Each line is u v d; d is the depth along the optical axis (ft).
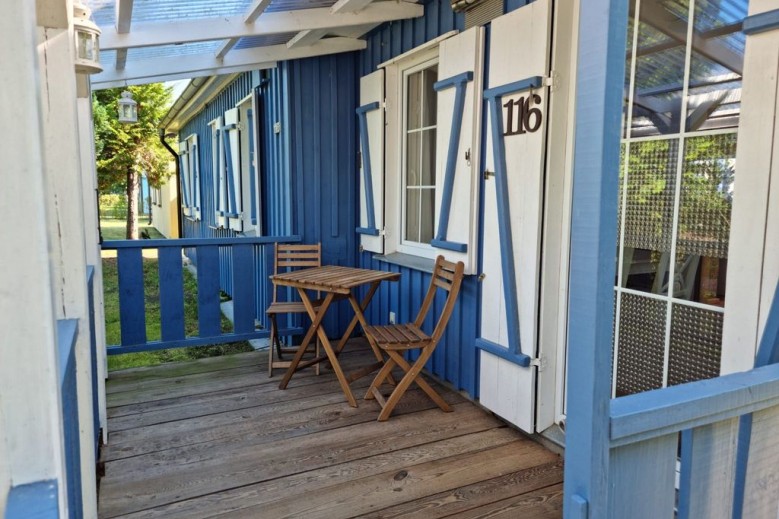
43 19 5.46
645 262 7.27
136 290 12.72
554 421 9.25
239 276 13.94
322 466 8.38
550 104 8.55
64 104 5.60
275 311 12.30
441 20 11.42
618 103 3.28
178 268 13.16
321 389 11.67
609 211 3.32
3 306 2.53
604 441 3.41
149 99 43.70
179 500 7.45
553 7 8.34
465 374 11.02
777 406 4.27
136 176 46.65
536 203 8.77
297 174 14.92
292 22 11.40
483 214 10.15
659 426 3.57
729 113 6.15
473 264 10.37
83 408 6.03
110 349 12.56
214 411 10.46
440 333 10.10
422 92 12.82
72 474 4.63
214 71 15.49
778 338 4.60
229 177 22.80
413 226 13.47
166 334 13.20
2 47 2.39
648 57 7.08
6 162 2.47
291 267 14.98
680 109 6.70
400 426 9.81
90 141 9.59
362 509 7.26
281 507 7.30
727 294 6.09
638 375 7.39
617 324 7.68
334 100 15.11
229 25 11.10
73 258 5.77
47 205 2.58
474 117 10.00
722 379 4.10
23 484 2.64
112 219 77.82
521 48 8.84
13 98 2.43
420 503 7.40
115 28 10.56
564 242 8.90
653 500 3.72
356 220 15.64
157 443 9.11
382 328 10.94
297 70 14.66
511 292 9.30
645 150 7.20
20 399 2.60
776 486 4.37
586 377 3.42
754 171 5.75
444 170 11.09
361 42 14.66
